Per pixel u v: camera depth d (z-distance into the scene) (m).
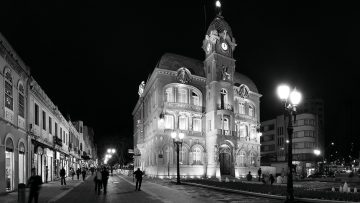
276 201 20.42
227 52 61.12
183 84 58.38
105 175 26.16
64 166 57.00
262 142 111.25
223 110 57.78
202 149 58.69
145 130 70.19
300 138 100.38
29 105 31.19
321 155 99.00
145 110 70.81
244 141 64.75
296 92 18.44
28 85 30.81
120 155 110.19
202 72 61.53
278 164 77.19
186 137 57.31
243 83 68.06
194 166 57.12
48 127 41.53
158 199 22.23
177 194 25.73
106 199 22.52
